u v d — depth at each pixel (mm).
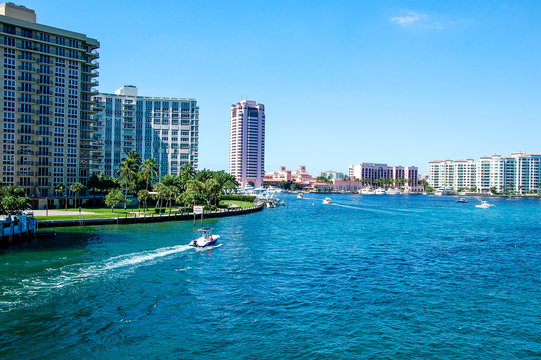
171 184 185000
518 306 54469
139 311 50531
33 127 147000
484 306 54312
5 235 87750
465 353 41312
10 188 113125
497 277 69125
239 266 74125
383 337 44469
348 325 47531
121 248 86062
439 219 173750
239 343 42562
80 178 162375
